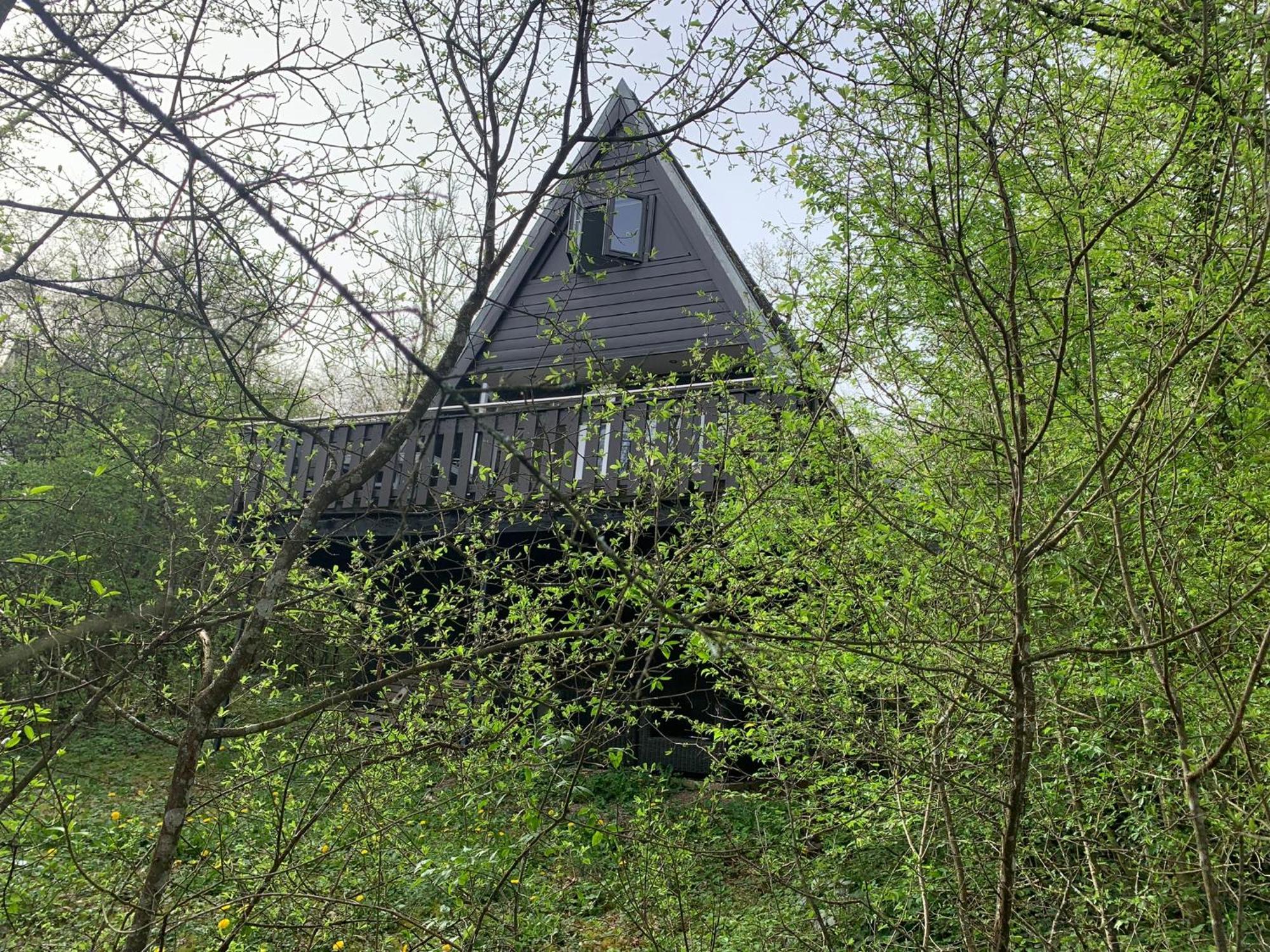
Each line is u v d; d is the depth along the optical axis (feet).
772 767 17.31
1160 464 10.79
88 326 11.28
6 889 11.89
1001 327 10.03
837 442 14.19
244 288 10.68
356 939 13.96
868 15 10.23
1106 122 11.82
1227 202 11.82
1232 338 11.98
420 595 16.92
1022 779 10.09
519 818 11.48
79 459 22.07
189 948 13.37
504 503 14.44
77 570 12.24
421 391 10.62
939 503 12.25
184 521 16.85
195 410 11.53
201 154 5.68
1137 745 13.35
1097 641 12.37
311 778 15.28
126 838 15.30
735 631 8.49
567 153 11.07
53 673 10.60
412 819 12.96
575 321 16.89
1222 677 11.75
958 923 13.76
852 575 12.72
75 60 10.30
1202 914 13.08
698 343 18.39
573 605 15.16
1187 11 10.95
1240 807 11.66
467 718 13.03
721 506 15.42
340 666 14.48
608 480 26.40
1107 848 13.00
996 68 10.37
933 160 11.78
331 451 10.61
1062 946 13.56
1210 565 12.71
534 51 10.99
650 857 14.47
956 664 12.10
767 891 15.81
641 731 25.16
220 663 19.62
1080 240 12.37
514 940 13.47
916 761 12.68
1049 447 13.65
